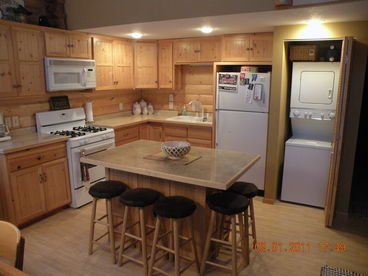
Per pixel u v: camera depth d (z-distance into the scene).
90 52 4.24
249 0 2.89
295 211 3.77
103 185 2.74
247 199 2.43
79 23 3.95
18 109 3.72
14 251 1.46
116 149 3.10
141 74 5.05
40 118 3.88
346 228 3.37
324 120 3.81
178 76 5.14
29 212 3.29
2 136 3.39
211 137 4.53
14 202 3.13
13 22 3.28
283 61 3.71
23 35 3.40
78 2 3.90
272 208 3.86
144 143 3.35
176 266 2.33
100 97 4.87
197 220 2.58
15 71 3.36
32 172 3.28
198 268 2.60
